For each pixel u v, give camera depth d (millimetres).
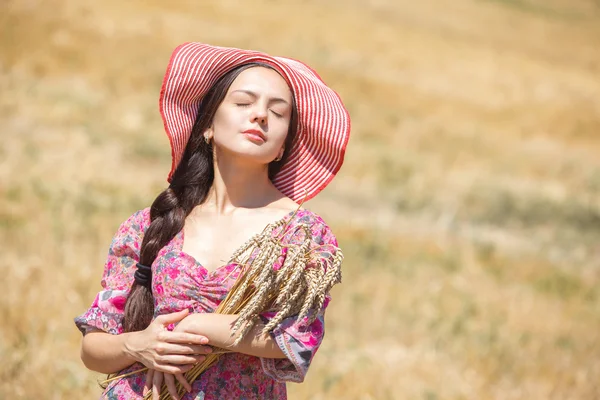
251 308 3939
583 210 21484
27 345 8289
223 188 4391
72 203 13805
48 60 24125
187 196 4422
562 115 32125
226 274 4164
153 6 31703
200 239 4309
